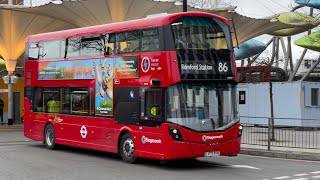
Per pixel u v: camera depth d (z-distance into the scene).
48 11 31.20
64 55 17.61
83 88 16.52
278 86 30.41
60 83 17.81
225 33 13.99
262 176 11.94
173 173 12.53
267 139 19.16
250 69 34.56
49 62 18.52
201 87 13.27
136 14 31.48
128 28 14.51
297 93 29.50
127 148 14.51
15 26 32.94
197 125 13.02
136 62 14.07
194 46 13.30
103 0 29.83
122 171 12.85
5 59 34.31
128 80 14.40
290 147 18.05
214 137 13.16
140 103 13.88
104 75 15.45
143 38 13.90
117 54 14.91
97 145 15.79
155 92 13.30
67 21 33.19
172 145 12.79
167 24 13.10
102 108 15.55
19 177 11.59
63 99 17.70
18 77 35.62
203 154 13.00
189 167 13.78
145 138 13.64
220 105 13.52
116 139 14.88
